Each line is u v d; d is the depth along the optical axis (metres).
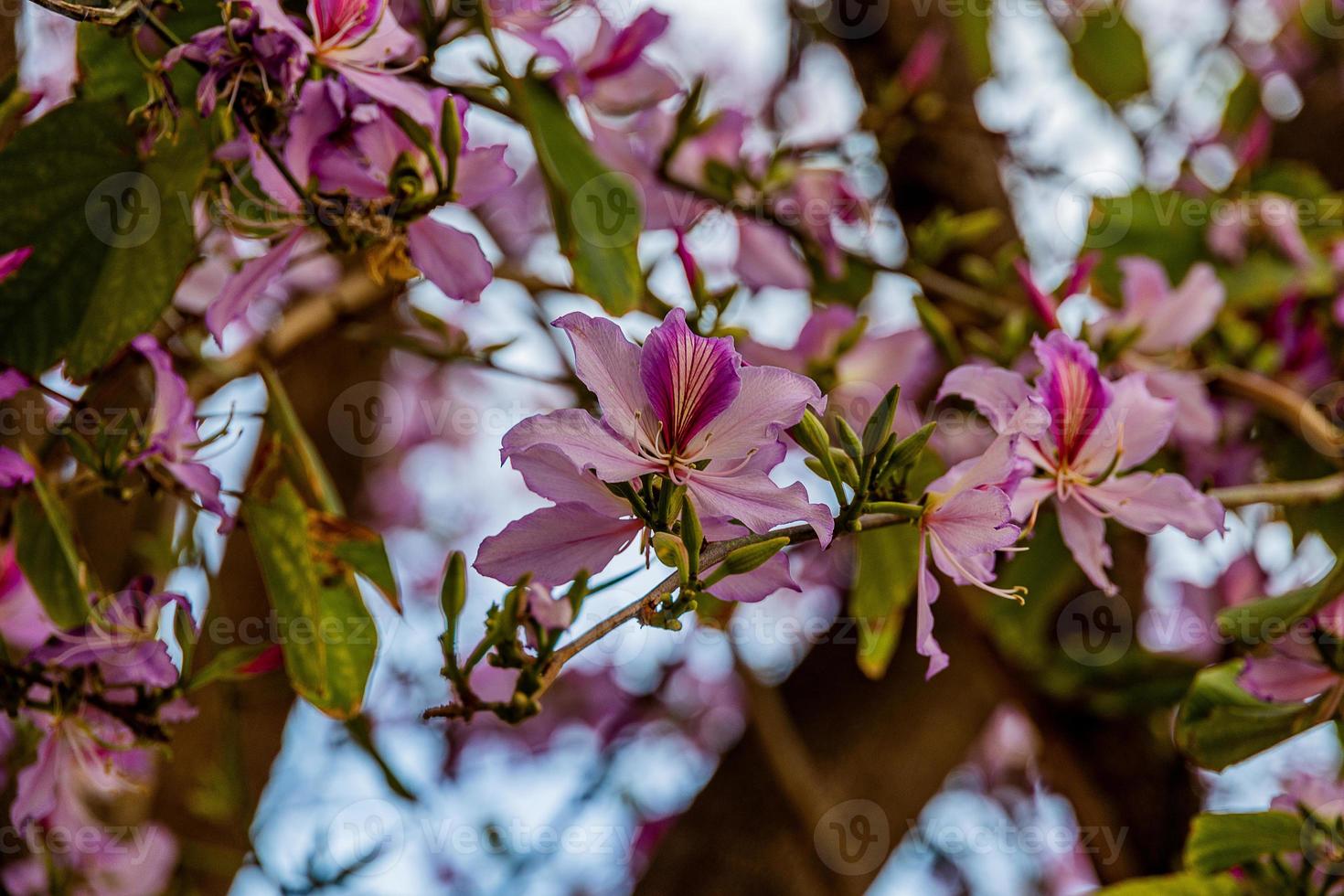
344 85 1.05
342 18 1.04
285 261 1.07
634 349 0.96
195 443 1.13
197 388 1.25
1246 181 1.62
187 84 1.10
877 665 1.26
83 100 1.09
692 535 0.95
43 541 1.12
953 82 1.85
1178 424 1.29
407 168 1.05
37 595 1.12
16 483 1.12
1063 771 1.62
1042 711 1.59
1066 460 1.06
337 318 1.32
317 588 1.15
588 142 1.20
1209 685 1.14
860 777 1.76
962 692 1.84
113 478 1.12
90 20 1.01
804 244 1.40
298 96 1.05
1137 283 1.29
